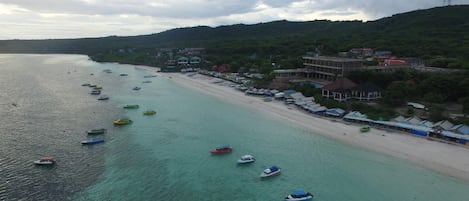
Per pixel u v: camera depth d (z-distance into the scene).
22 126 121.50
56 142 105.38
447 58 199.38
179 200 72.00
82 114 140.25
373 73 169.50
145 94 188.50
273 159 93.69
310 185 79.12
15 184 77.31
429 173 82.94
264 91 177.25
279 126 122.94
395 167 86.75
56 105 156.62
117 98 176.25
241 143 106.19
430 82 148.25
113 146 102.69
